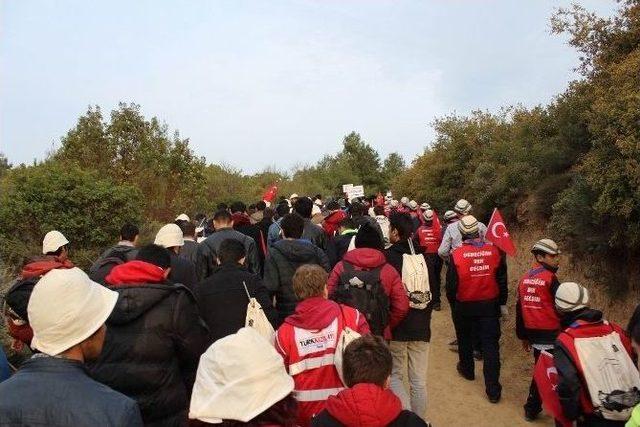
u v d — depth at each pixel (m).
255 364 2.10
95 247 13.12
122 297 3.27
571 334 3.99
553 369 4.46
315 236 8.05
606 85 8.55
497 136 16.42
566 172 10.53
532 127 12.84
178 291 3.46
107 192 13.17
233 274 4.49
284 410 2.17
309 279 3.76
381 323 4.77
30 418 2.04
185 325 3.39
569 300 4.20
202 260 6.50
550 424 6.32
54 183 12.80
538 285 5.85
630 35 8.59
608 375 3.84
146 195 18.06
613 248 7.80
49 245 6.82
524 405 6.81
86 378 2.22
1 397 2.07
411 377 5.75
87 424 2.05
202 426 2.11
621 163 6.89
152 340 3.27
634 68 7.44
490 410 6.78
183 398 3.43
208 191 29.34
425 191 21.45
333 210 10.83
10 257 11.74
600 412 3.81
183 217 9.36
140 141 18.27
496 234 6.96
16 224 12.44
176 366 3.42
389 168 57.25
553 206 9.07
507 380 7.80
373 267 4.90
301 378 3.57
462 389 7.50
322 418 2.48
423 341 5.63
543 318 5.84
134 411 2.18
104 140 17.89
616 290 7.76
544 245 5.91
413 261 5.64
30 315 2.24
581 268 8.71
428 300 5.57
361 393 2.44
